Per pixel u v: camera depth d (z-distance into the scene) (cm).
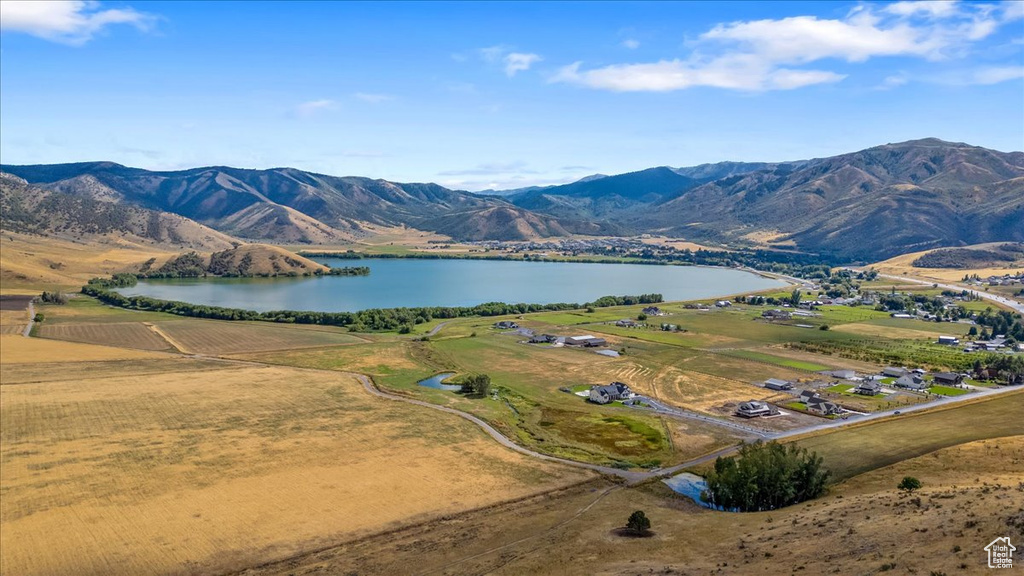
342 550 8544
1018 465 9838
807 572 6097
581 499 10300
